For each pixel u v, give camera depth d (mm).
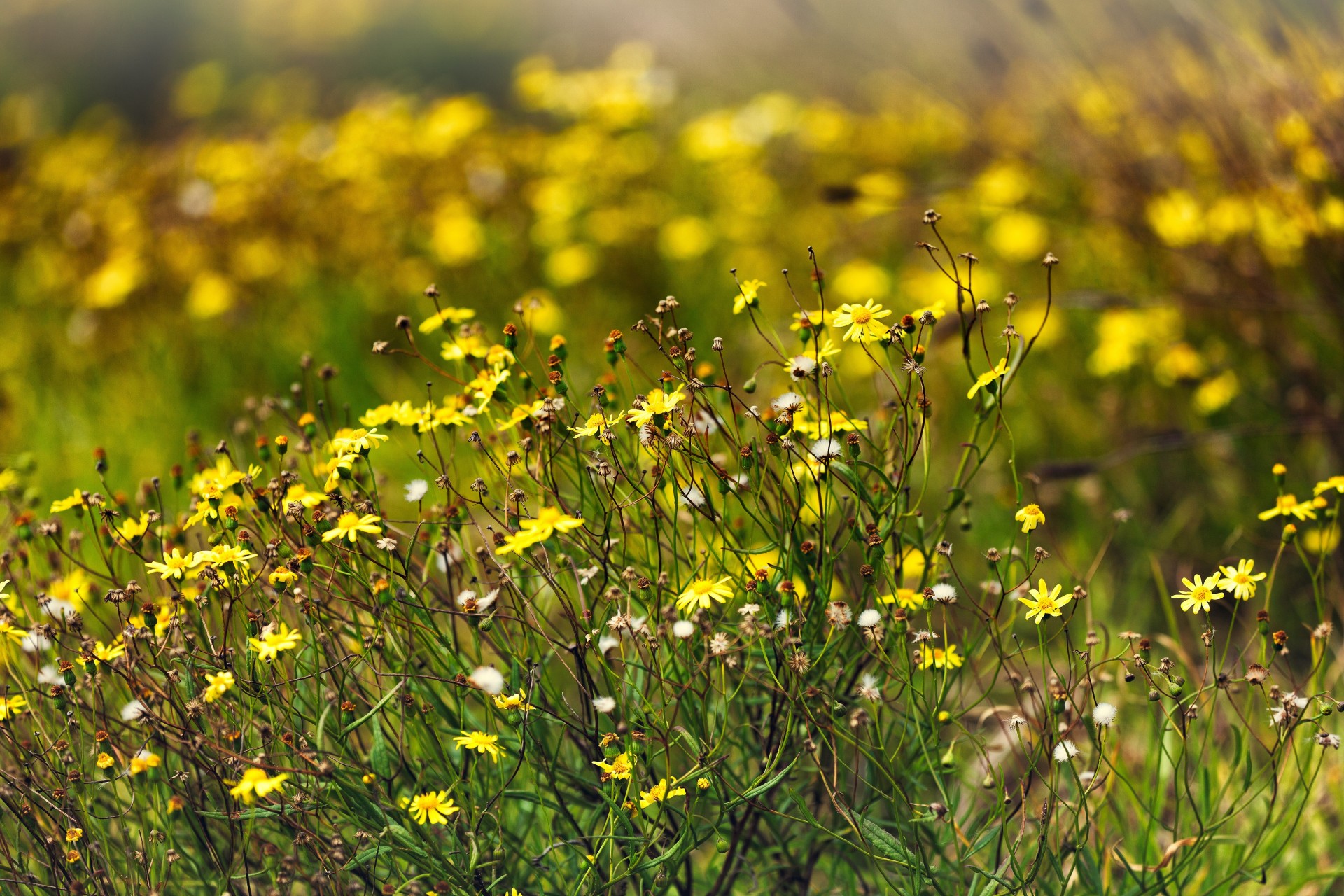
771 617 1704
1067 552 2994
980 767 2355
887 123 4465
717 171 4438
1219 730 2508
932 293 3676
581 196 4109
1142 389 3334
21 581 1966
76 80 9477
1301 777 1825
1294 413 3053
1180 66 3307
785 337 3602
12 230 4633
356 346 3936
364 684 1922
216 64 8922
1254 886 2102
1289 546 2934
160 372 4004
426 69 8633
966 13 4105
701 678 1838
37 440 3809
